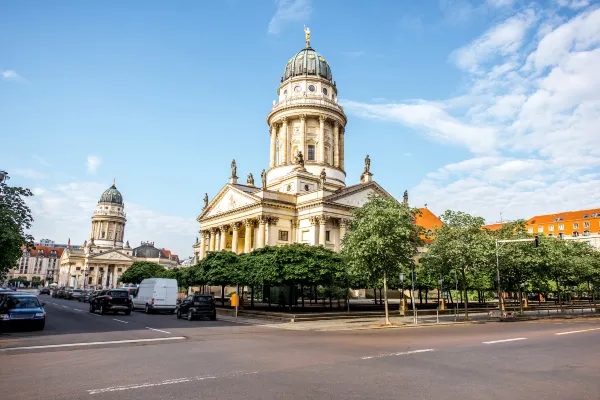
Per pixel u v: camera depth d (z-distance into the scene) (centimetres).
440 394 1154
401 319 4262
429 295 8406
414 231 4153
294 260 4272
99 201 18838
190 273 5997
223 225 8581
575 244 6950
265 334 2773
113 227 18488
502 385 1266
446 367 1538
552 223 12950
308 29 10144
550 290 7306
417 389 1205
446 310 5278
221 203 8812
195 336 2588
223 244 8625
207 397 1108
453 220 4488
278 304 5559
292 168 8606
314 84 9225
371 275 3931
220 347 2070
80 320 3688
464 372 1452
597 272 6328
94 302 4694
